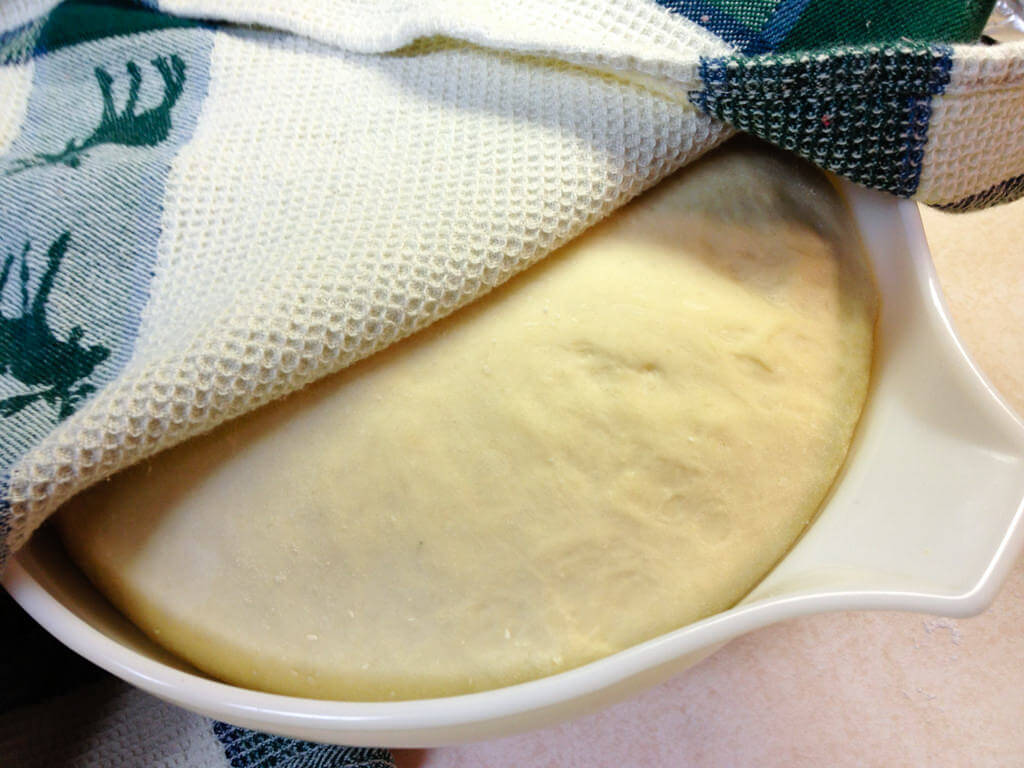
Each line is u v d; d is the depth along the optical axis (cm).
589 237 23
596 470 21
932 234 41
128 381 19
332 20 25
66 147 24
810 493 22
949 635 31
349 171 22
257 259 21
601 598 20
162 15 27
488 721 18
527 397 21
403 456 21
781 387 23
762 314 23
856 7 23
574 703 18
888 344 25
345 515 20
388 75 24
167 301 21
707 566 21
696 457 21
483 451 21
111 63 26
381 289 20
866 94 21
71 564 22
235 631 20
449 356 21
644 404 21
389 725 18
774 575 21
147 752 25
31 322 20
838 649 31
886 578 19
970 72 21
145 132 24
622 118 22
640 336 22
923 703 30
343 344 20
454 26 23
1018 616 31
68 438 18
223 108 24
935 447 22
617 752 30
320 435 21
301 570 20
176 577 21
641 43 23
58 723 25
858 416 24
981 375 22
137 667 19
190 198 22
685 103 22
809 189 26
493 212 21
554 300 22
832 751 29
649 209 24
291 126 23
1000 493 20
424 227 20
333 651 20
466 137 22
